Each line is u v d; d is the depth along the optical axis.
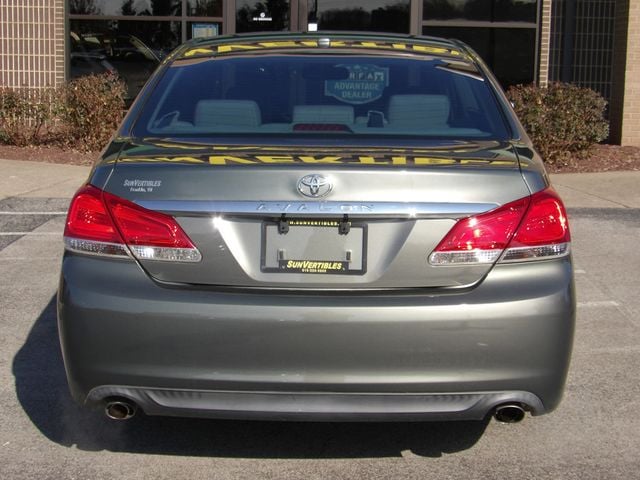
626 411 4.34
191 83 4.18
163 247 3.26
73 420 4.19
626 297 6.25
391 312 3.16
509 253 3.28
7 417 4.20
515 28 13.99
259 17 14.05
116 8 13.97
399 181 3.23
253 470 3.71
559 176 11.38
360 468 3.73
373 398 3.23
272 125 3.93
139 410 4.31
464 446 3.95
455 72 4.29
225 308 3.18
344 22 14.04
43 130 13.25
